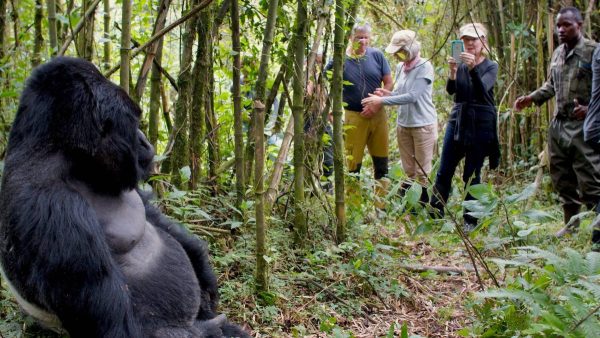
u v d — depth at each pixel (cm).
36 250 248
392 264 533
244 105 578
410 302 502
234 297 450
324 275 511
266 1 564
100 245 257
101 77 278
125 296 262
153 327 282
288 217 576
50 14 441
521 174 955
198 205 502
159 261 298
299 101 523
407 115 793
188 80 500
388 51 767
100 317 253
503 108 969
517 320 347
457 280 548
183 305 297
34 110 269
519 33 898
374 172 809
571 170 701
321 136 579
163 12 437
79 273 250
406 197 427
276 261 501
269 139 678
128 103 279
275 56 619
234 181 582
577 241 580
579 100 680
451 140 752
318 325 454
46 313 272
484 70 739
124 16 388
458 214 687
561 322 319
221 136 607
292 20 600
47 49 578
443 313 465
